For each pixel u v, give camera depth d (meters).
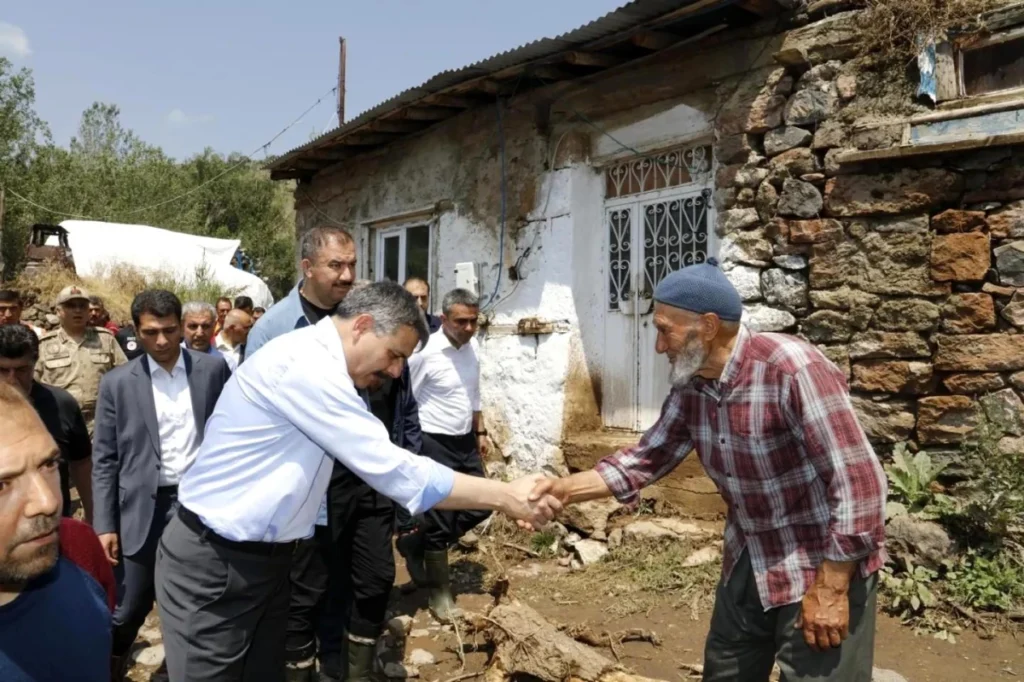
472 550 6.02
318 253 3.75
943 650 3.91
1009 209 4.54
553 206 6.67
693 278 2.54
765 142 5.31
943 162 4.70
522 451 6.81
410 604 5.01
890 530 4.54
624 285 6.45
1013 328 4.52
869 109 4.93
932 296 4.72
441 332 4.99
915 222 4.75
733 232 5.46
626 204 6.42
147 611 3.86
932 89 4.73
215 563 2.62
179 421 3.91
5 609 1.63
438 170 7.91
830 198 5.02
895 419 4.84
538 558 5.77
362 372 2.65
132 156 31.62
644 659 4.02
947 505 4.51
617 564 5.29
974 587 4.20
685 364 2.53
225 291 17.75
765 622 2.66
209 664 2.65
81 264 17.47
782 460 2.51
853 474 2.35
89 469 4.08
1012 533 4.46
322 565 3.63
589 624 4.45
